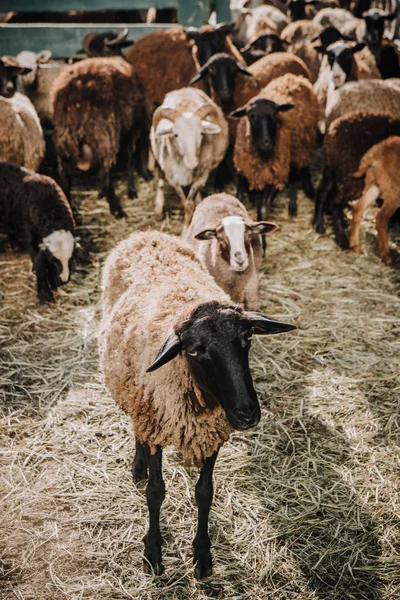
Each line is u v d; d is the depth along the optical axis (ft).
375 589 12.62
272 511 14.37
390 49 37.55
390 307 21.81
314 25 37.65
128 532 13.83
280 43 36.47
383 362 19.24
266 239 25.77
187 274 13.67
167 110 24.44
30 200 22.52
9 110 26.53
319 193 25.84
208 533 13.76
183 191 26.40
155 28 34.76
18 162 27.22
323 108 32.86
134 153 30.60
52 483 15.08
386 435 16.52
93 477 15.21
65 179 27.02
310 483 15.12
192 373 11.43
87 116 25.18
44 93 33.47
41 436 16.52
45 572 12.98
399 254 24.86
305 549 13.46
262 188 25.57
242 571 13.00
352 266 24.13
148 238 14.73
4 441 16.37
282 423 16.99
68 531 13.87
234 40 41.09
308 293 22.61
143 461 15.14
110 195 26.76
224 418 12.10
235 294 19.33
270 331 11.76
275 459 15.83
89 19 40.52
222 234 18.20
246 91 29.30
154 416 12.08
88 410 17.44
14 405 17.69
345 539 13.69
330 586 12.69
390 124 24.53
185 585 12.75
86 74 25.67
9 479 15.17
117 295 14.03
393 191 23.35
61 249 21.80
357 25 39.01
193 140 24.00
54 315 21.62
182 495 14.67
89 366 19.24
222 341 10.85
